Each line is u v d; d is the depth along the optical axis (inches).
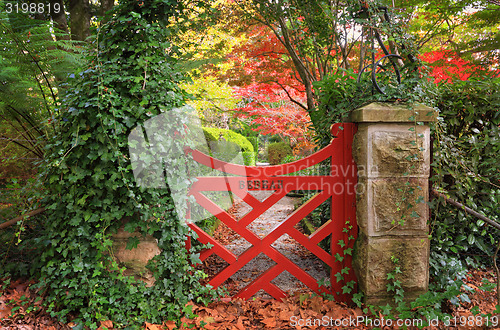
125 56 84.2
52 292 81.6
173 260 82.7
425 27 185.0
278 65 206.1
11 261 93.0
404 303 82.2
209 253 91.4
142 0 80.8
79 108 77.3
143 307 80.0
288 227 91.4
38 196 81.4
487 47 177.2
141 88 80.2
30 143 120.3
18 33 109.3
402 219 83.7
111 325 77.3
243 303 91.1
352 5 93.9
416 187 84.4
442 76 168.2
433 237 92.0
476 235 101.1
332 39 157.6
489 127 100.6
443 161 88.0
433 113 82.0
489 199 98.2
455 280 88.7
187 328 79.1
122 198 79.7
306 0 144.0
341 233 91.7
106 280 81.0
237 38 209.6
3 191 103.1
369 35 95.4
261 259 147.8
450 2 167.3
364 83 93.1
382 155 83.0
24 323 77.7
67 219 81.0
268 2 151.1
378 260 84.7
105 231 81.8
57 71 117.4
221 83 224.2
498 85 96.8
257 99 312.8
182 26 115.3
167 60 88.6
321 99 99.4
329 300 90.8
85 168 79.7
